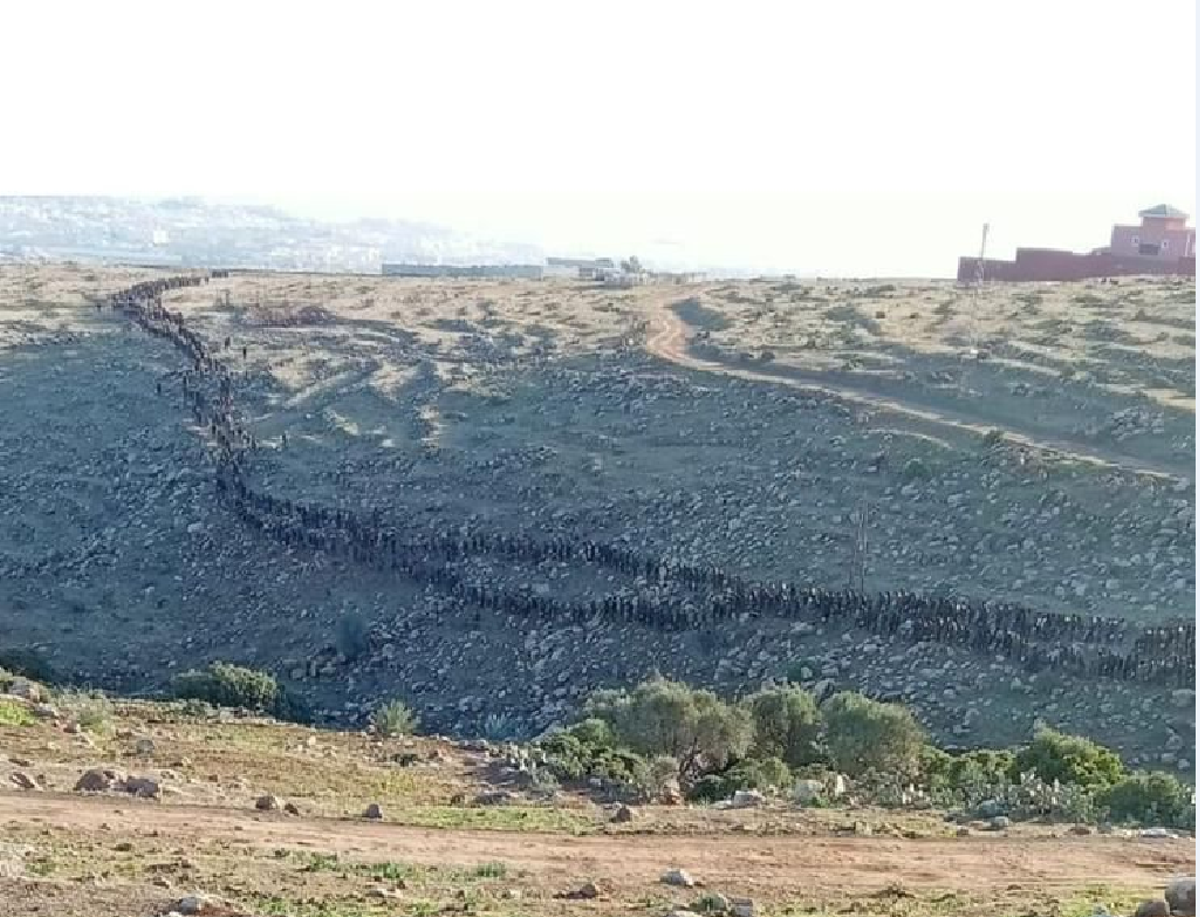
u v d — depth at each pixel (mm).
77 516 108500
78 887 23156
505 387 115500
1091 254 160750
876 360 102500
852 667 64812
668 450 94812
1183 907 25078
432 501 95625
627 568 80312
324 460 107062
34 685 54688
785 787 42750
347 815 33469
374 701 76125
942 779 43406
